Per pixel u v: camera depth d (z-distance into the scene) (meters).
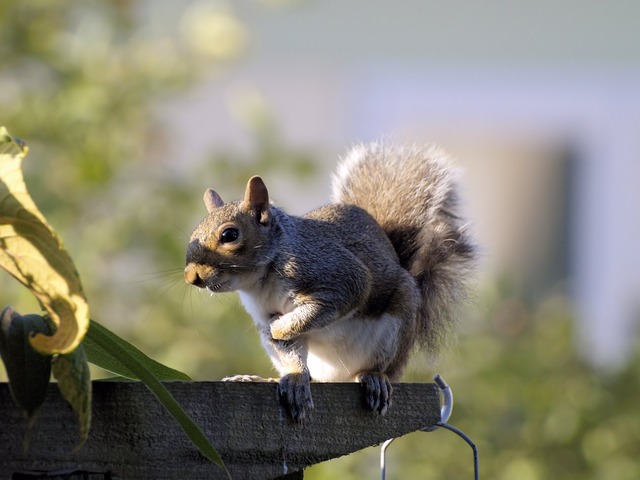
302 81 18.23
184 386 5.48
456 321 8.11
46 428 5.27
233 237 6.96
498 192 18.62
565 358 13.26
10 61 12.39
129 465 5.33
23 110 11.88
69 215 11.55
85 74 12.19
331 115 18.25
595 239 18.69
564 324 13.66
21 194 4.50
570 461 12.45
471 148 18.58
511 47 18.67
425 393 5.87
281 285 7.04
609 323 18.52
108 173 11.70
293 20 18.27
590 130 18.64
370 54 18.48
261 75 18.09
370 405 5.78
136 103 12.34
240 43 12.83
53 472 5.25
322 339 7.20
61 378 4.65
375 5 18.47
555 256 18.62
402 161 8.45
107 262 11.92
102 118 12.01
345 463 10.21
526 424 12.43
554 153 18.64
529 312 13.93
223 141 16.89
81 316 4.52
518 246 18.62
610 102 18.62
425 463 11.79
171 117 16.77
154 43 12.73
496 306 13.38
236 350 11.33
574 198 18.70
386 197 8.20
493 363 12.65
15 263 4.58
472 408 12.30
